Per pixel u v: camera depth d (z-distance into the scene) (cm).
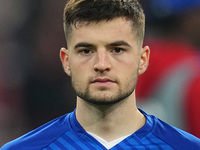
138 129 1002
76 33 938
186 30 1777
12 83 2044
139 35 974
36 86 2030
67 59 1013
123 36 929
